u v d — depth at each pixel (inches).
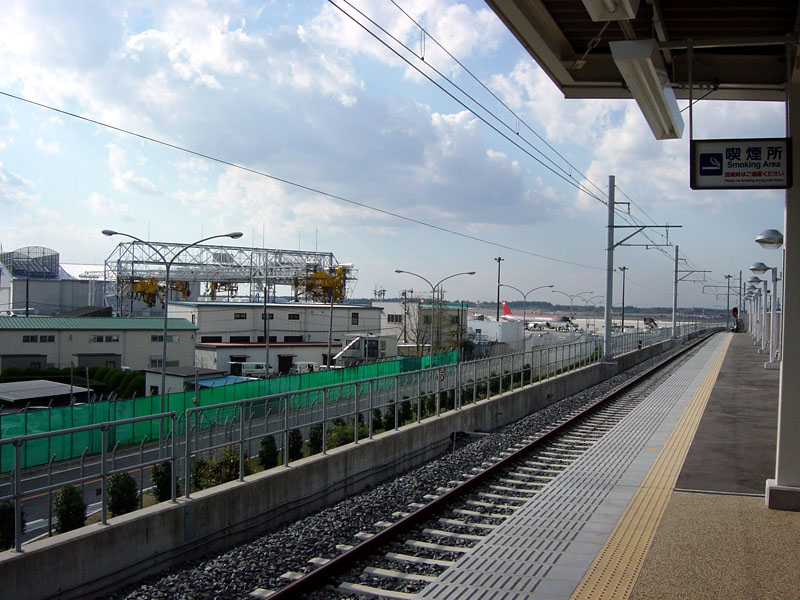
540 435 653.9
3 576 249.4
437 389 648.4
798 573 270.7
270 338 2453.2
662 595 250.7
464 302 2504.9
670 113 382.0
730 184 332.2
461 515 388.8
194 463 454.9
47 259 3321.9
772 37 329.4
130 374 1536.7
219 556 332.5
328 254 3134.8
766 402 846.5
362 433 636.7
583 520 358.3
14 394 1182.9
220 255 2908.5
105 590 287.9
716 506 374.6
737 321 3880.4
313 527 366.0
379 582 285.3
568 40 408.5
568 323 4047.7
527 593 259.6
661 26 337.1
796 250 354.9
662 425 677.9
